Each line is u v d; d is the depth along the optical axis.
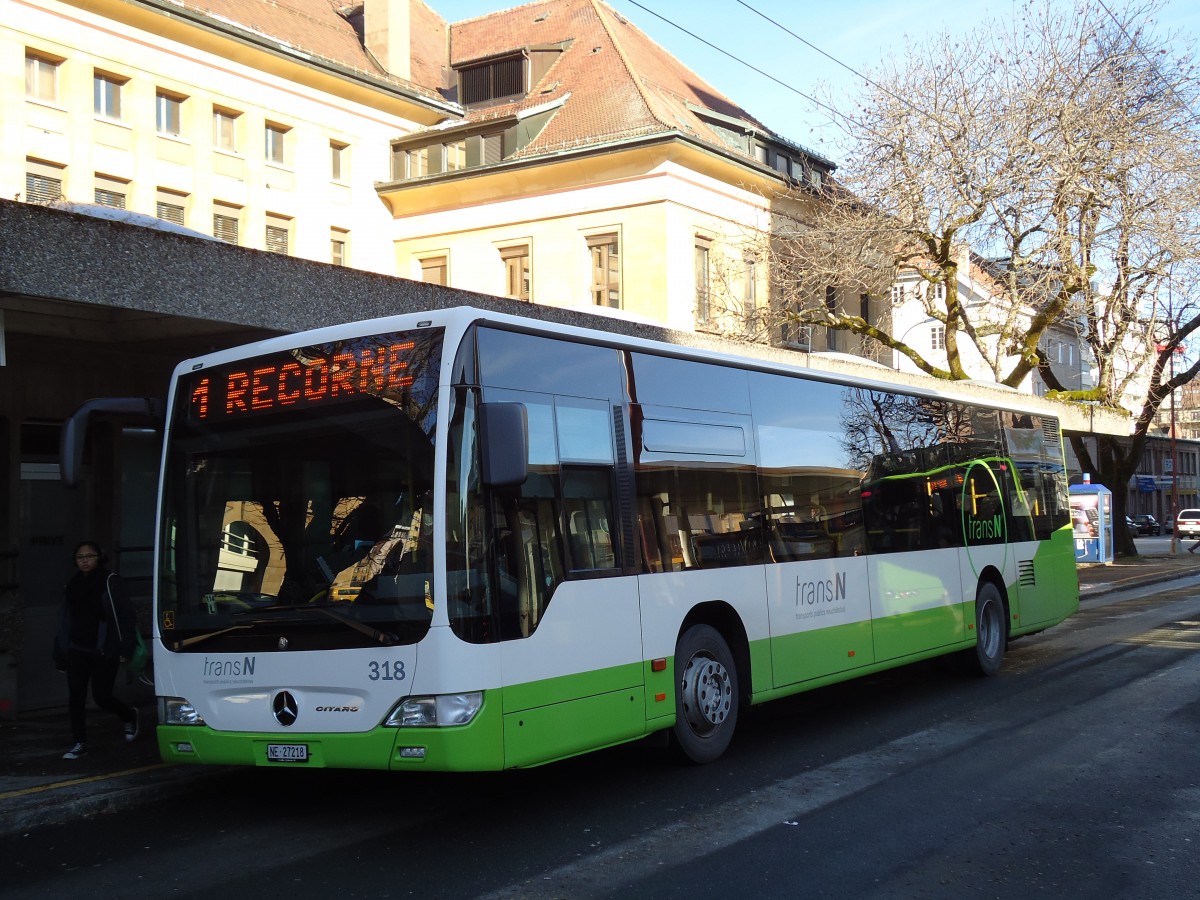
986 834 6.22
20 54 25.69
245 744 6.55
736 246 31.31
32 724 9.84
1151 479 82.75
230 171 30.11
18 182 25.61
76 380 10.48
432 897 5.37
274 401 6.86
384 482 6.38
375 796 7.52
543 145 34.12
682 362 8.23
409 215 35.84
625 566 7.28
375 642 6.18
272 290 9.19
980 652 12.02
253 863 6.03
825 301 27.50
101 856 6.24
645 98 33.94
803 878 5.52
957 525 11.84
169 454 7.15
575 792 7.43
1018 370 25.64
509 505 6.44
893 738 8.98
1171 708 9.96
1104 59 23.83
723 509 8.37
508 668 6.24
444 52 40.59
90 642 8.51
